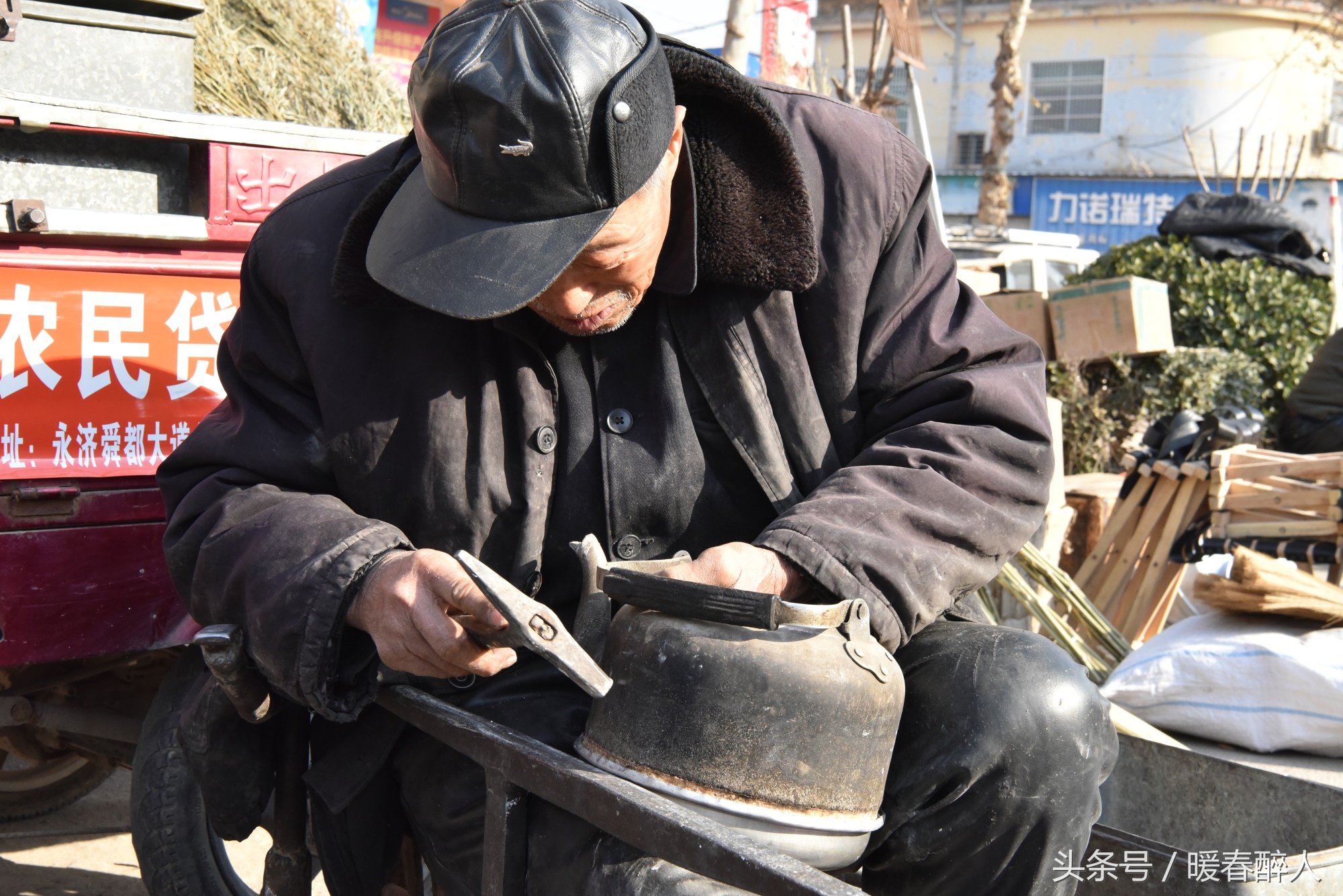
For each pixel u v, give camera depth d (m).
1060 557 4.48
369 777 1.57
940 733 1.36
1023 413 1.52
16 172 2.04
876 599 1.35
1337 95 20.00
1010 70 12.52
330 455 1.52
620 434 1.52
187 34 2.39
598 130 1.26
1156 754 2.31
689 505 1.54
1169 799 2.29
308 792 1.67
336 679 1.38
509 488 1.51
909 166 1.65
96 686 2.51
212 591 1.45
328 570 1.34
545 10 1.28
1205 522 3.84
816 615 1.20
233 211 2.21
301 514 1.42
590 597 1.36
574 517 1.53
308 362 1.53
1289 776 2.14
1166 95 20.00
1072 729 1.34
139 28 2.32
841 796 1.20
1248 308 7.35
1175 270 7.58
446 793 1.52
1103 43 20.12
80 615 2.09
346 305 1.50
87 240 2.08
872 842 1.42
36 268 2.03
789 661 1.18
